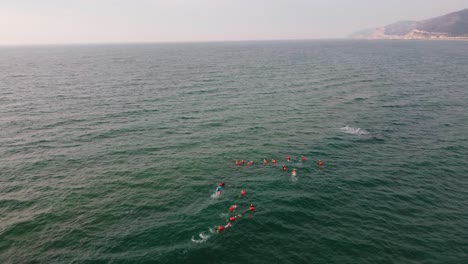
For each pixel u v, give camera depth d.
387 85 83.12
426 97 68.62
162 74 103.94
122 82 87.56
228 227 24.86
